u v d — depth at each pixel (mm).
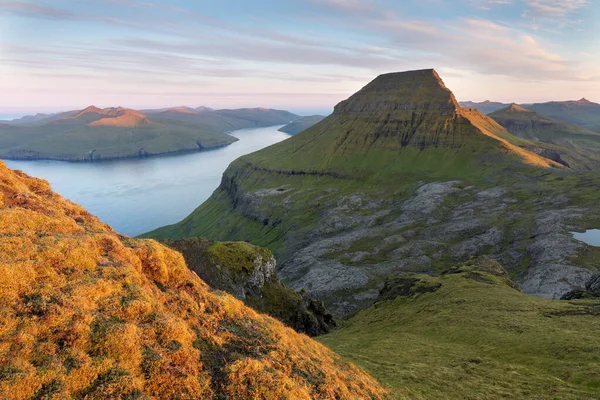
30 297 18562
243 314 28812
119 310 20719
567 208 172250
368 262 161750
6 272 18562
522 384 31625
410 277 95250
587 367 32156
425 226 191875
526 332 44156
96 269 22922
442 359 40281
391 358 41625
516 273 130000
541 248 136625
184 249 65062
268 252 77438
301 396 20906
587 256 123438
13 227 22859
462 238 168875
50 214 27281
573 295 78688
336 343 58219
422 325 58531
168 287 27219
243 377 20516
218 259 66875
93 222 30500
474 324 51719
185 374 18984
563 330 42031
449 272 96562
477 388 31469
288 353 25391
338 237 196750
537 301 58656
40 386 15055
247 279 67812
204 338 23047
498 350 40906
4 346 15828
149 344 19641
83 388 16062
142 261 27734
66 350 16922
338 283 139250
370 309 85938
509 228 166125
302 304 75375
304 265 169375
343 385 25000
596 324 42844
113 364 17516
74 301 19266
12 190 28266
